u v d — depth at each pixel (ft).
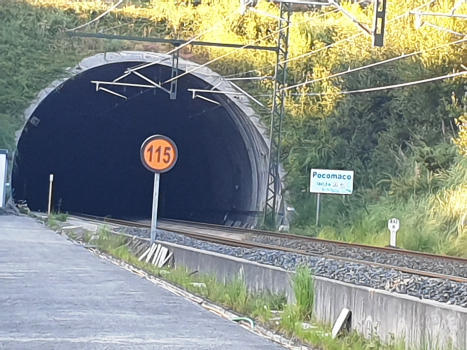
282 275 48.16
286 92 165.89
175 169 222.28
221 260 58.80
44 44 165.99
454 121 143.95
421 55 151.12
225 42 170.40
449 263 85.61
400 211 134.31
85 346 31.30
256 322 41.83
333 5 74.84
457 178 129.49
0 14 166.40
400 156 148.36
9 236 92.27
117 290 49.01
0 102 161.99
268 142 161.89
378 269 67.41
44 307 41.06
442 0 150.20
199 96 157.17
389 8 160.15
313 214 155.02
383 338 35.81
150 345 32.09
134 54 160.45
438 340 31.96
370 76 160.25
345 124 161.27
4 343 31.35
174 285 56.24
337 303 40.75
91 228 119.44
